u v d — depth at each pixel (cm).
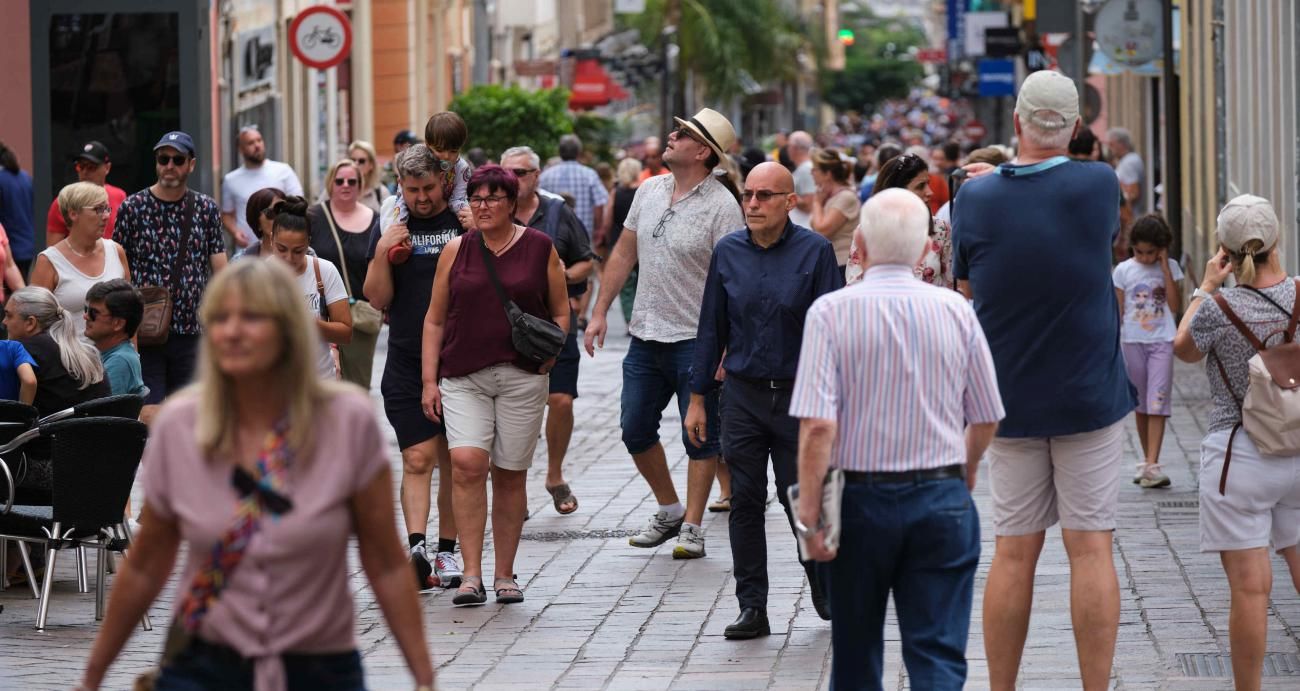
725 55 17012
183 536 1327
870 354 1702
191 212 3422
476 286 2647
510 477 2697
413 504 2808
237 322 1280
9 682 2241
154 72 5112
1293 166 4622
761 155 4984
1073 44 8675
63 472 2539
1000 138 19588
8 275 3956
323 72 9862
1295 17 4544
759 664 2295
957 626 1725
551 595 2741
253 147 4912
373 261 2781
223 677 1305
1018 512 2006
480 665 2320
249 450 1302
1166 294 3566
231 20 7481
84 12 5100
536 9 17588
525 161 3469
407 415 2812
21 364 2805
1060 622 2456
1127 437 4278
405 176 2759
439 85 13025
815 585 2447
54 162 5119
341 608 1321
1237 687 2055
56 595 2812
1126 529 3120
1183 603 2564
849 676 1762
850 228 4334
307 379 1298
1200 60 7175
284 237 2930
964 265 2003
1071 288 1941
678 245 2905
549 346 2633
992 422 1747
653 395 2986
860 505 1711
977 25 14700
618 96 14350
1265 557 2056
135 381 3006
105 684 2248
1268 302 2050
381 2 11681
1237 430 2062
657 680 2227
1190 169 7644
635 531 3253
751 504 2422
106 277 3269
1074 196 1945
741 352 2402
